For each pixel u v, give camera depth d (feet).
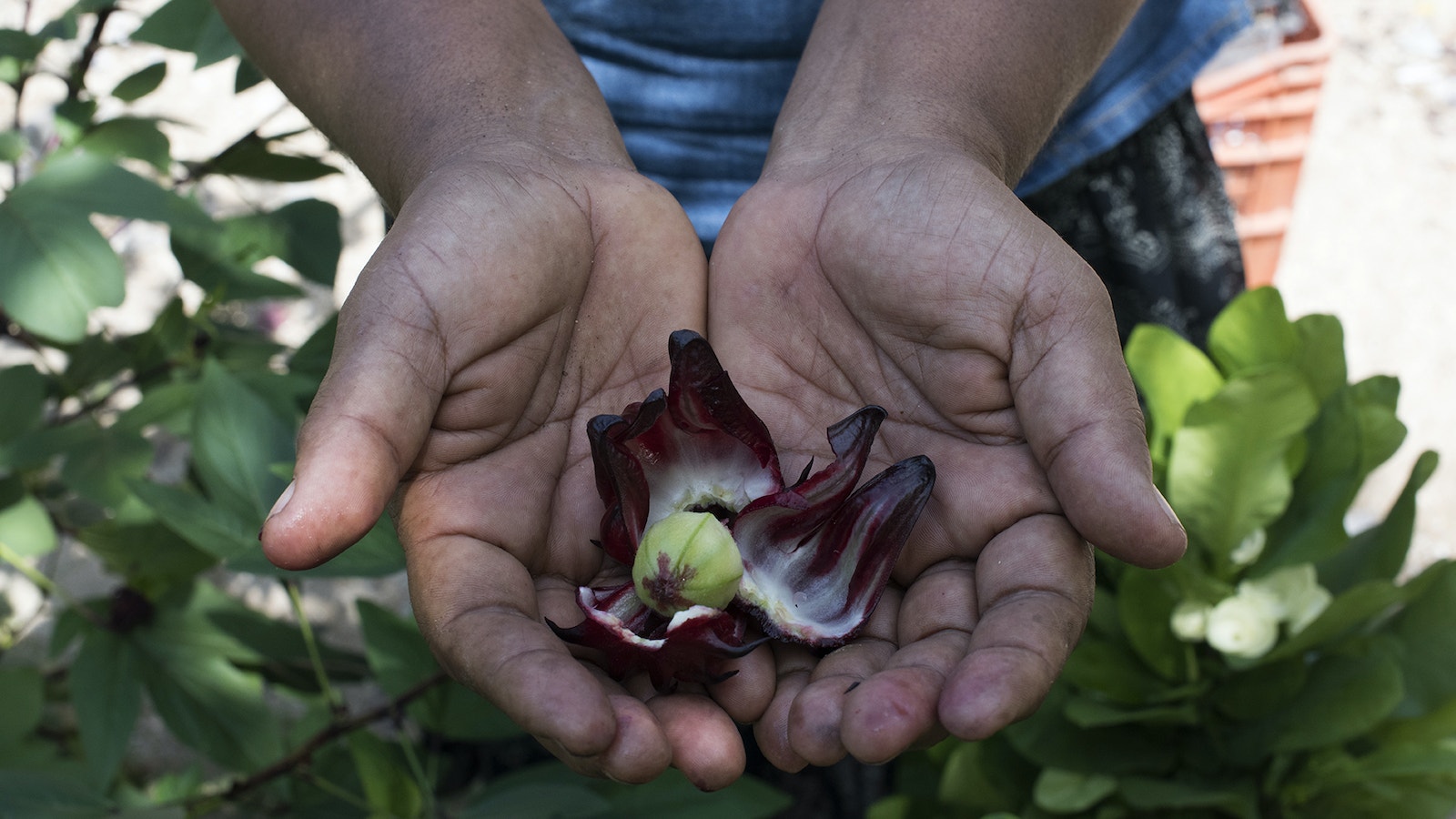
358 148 1.48
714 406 1.31
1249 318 1.65
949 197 1.29
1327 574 1.75
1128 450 1.18
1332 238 3.34
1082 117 1.67
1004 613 1.15
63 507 2.00
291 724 2.35
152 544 1.68
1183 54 1.66
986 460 1.27
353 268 3.26
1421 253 3.30
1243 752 1.63
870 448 1.29
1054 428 1.21
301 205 1.73
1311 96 2.24
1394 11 4.04
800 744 1.13
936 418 1.32
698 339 1.27
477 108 1.41
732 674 1.20
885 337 1.34
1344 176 3.52
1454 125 3.66
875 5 1.50
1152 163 1.79
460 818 1.41
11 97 3.32
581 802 1.43
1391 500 2.75
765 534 1.30
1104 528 1.17
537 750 2.09
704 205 1.66
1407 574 2.59
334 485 1.13
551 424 1.34
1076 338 1.22
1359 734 1.59
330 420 1.16
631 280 1.39
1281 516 1.65
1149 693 1.66
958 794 1.75
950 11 1.46
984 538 1.26
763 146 1.64
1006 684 1.08
